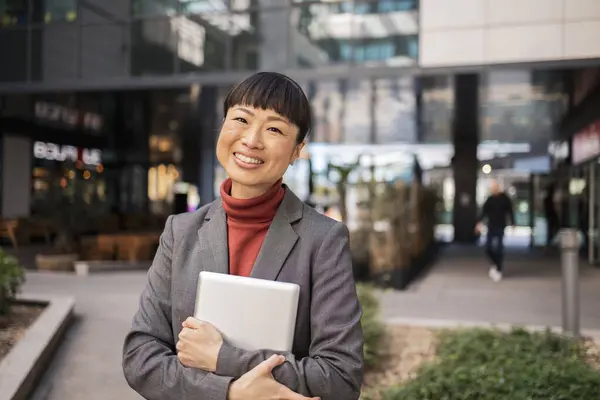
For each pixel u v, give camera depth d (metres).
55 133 18.33
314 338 1.35
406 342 5.59
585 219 14.08
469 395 3.59
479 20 11.70
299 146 1.48
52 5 13.59
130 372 1.37
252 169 1.39
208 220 1.51
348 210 11.06
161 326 1.45
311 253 1.41
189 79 12.93
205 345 1.28
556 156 18.30
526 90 13.52
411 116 17.11
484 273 11.71
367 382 4.52
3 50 13.72
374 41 12.16
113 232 14.33
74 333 5.84
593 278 10.97
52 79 13.59
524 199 23.14
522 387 3.69
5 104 15.66
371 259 9.73
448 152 23.92
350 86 13.04
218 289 1.33
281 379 1.24
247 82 1.42
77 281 9.98
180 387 1.27
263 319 1.30
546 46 11.43
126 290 8.90
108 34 13.31
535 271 12.05
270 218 1.44
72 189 15.27
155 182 22.38
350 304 1.37
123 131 19.56
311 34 12.46
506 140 21.17
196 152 21.06
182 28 13.05
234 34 12.81
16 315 6.11
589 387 3.67
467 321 6.73
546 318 7.20
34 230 17.62
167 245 1.52
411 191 11.89
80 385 4.43
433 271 12.02
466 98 14.38
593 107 11.91
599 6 11.18
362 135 20.86
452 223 20.88
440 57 11.86
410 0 12.03
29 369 4.21
